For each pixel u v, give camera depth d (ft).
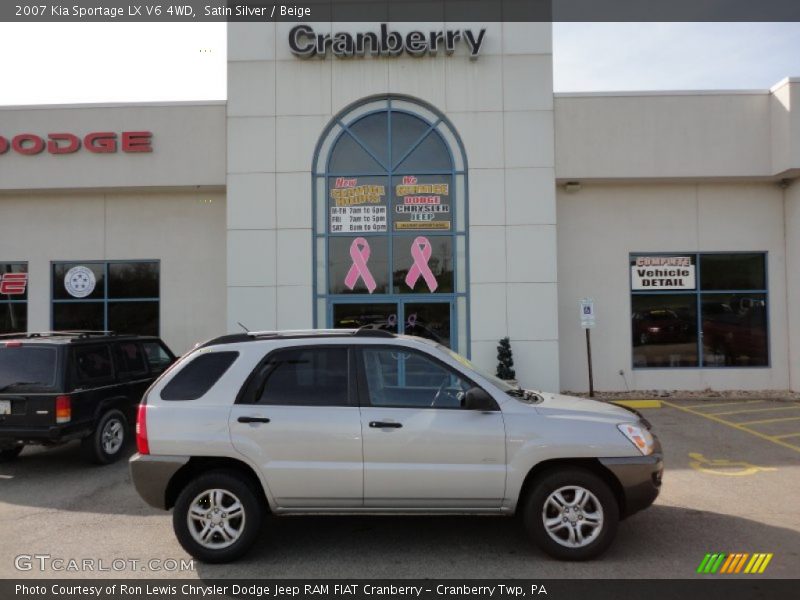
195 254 46.62
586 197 45.55
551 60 42.47
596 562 15.61
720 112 43.09
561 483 15.70
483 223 42.22
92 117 44.50
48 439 24.16
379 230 42.78
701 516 18.97
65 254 46.75
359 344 16.87
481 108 42.60
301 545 17.08
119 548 17.02
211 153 44.21
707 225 45.34
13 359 24.81
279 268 42.27
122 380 28.37
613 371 45.11
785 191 44.83
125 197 46.88
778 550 16.25
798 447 28.09
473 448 15.74
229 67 42.96
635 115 43.11
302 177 42.52
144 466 15.94
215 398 16.34
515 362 41.70
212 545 15.89
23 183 44.50
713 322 45.37
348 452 15.79
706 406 39.70
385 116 43.16
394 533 17.94
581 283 45.37
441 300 42.39
